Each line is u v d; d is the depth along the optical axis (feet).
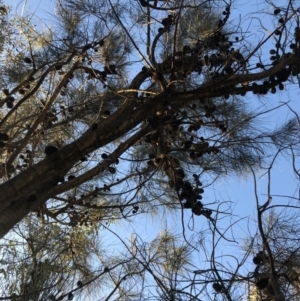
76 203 17.24
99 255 17.20
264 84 18.06
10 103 17.29
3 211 13.87
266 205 12.39
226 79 17.19
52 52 17.92
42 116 16.93
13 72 18.54
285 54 17.88
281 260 12.93
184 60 18.06
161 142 17.40
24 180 14.14
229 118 18.34
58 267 13.02
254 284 12.44
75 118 18.97
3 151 17.85
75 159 15.35
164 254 15.48
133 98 17.01
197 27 18.34
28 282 12.35
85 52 17.52
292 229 13.44
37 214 16.85
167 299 11.91
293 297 11.96
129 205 17.69
